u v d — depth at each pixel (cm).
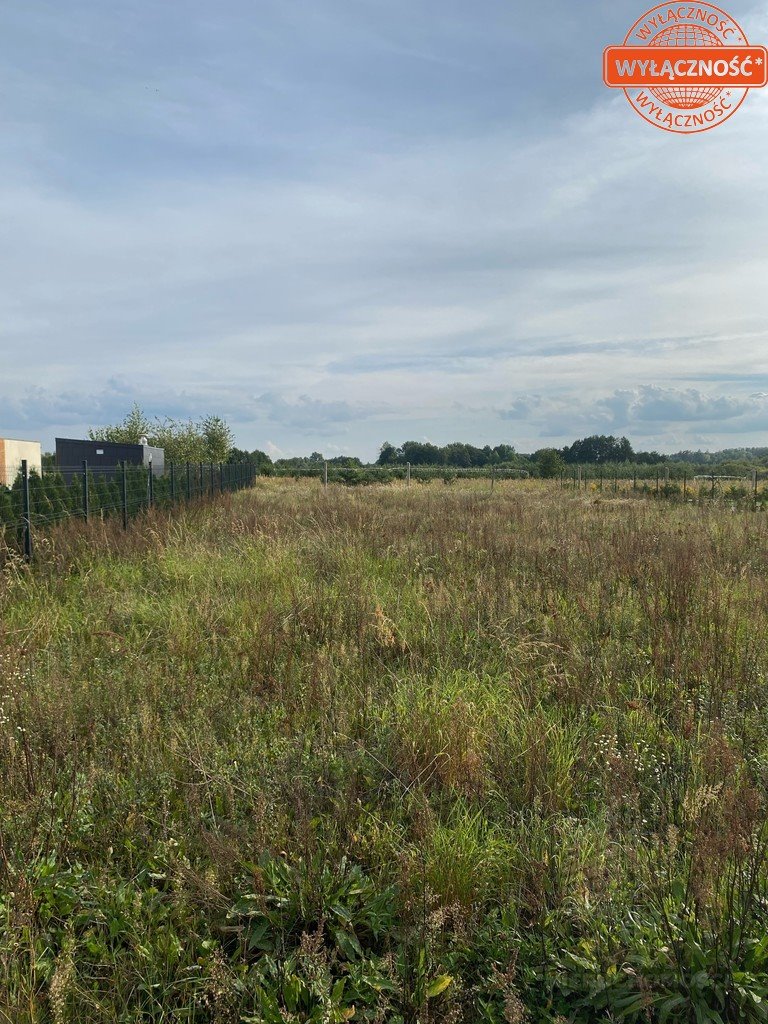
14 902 258
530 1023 228
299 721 426
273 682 481
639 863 280
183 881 274
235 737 399
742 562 883
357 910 271
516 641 575
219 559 895
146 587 802
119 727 403
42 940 253
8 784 327
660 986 228
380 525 1196
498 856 301
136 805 325
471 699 458
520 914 274
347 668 511
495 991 230
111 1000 230
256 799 327
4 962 228
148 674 484
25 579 802
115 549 986
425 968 235
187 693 447
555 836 306
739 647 555
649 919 252
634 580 777
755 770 361
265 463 5178
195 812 319
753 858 256
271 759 379
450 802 348
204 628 614
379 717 429
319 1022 216
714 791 294
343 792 340
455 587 716
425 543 1027
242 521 1250
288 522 1262
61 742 362
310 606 665
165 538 1095
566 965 238
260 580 791
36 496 1105
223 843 289
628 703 433
